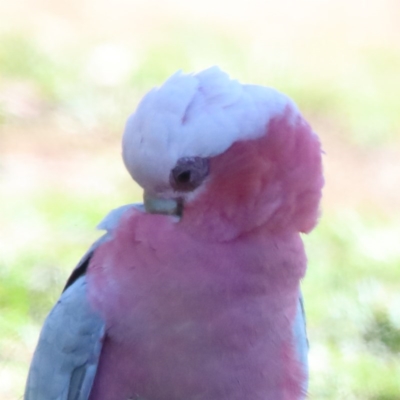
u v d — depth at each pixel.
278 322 4.21
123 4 16.66
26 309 7.98
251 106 3.92
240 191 3.95
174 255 4.01
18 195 10.06
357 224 10.17
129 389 4.20
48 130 11.74
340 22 17.47
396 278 9.15
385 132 12.73
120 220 4.29
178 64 14.16
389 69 15.55
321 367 7.77
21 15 15.58
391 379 7.70
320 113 13.24
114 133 11.91
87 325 4.19
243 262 4.04
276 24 16.98
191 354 4.08
